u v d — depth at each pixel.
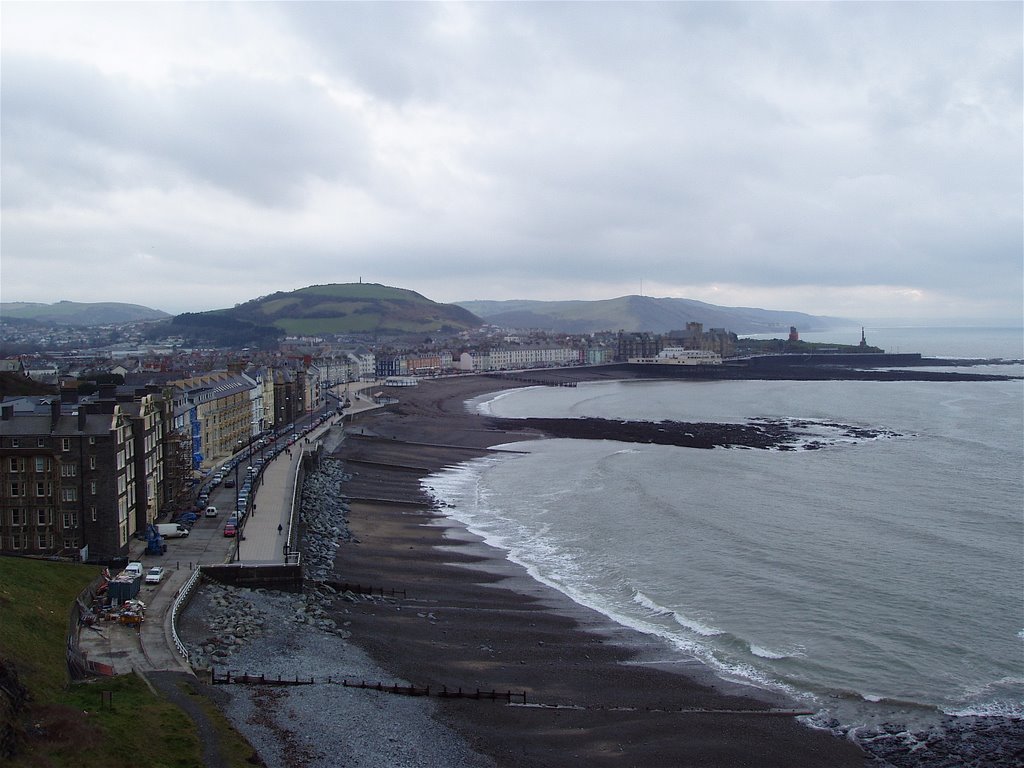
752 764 47.38
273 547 81.56
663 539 94.38
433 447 166.88
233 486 113.50
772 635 66.44
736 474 135.50
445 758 45.72
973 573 80.62
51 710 41.84
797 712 53.66
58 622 55.12
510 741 48.78
